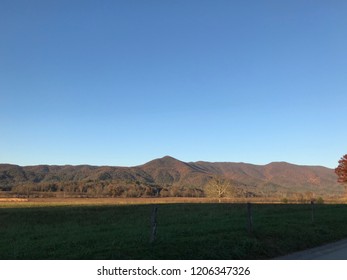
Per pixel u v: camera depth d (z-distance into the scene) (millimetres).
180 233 14875
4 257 11070
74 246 12320
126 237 13922
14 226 22500
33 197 117062
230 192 115812
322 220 21797
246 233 15070
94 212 35656
